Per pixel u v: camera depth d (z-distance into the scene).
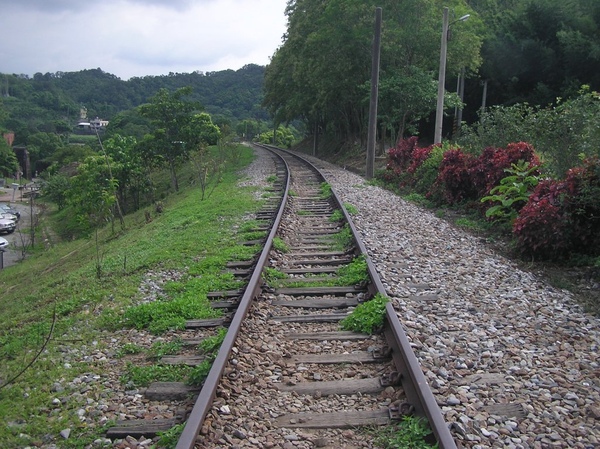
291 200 14.70
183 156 30.80
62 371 4.76
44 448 3.57
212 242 9.95
